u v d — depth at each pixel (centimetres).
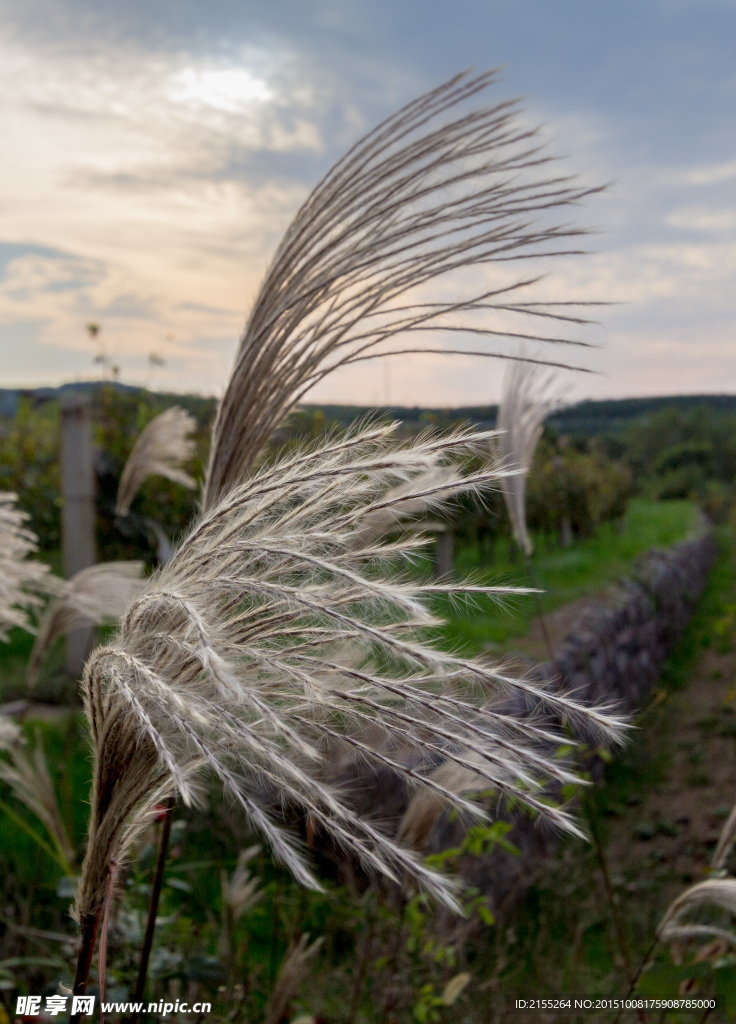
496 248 115
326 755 86
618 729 66
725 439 3862
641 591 1056
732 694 761
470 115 120
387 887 244
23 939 237
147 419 647
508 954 324
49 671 559
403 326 120
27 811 339
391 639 60
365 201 122
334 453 74
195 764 83
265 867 303
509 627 628
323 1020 226
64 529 588
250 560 75
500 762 62
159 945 198
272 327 124
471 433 71
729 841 192
